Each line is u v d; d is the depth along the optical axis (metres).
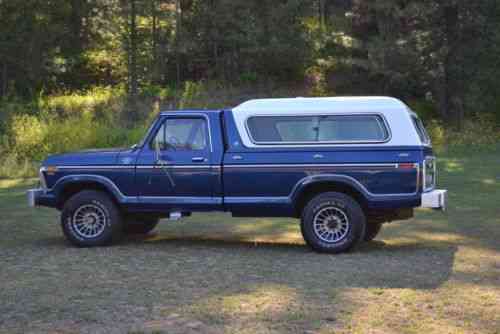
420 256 10.35
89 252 10.82
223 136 10.95
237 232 13.22
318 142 10.61
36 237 12.59
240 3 45.94
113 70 45.72
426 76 41.19
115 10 43.19
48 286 8.29
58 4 43.53
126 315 6.91
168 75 47.69
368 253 10.62
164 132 11.16
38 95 42.97
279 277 8.77
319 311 7.04
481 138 34.06
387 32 44.41
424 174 10.33
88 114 34.06
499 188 19.89
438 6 39.44
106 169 11.30
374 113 10.47
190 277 8.79
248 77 45.97
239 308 7.17
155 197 11.16
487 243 11.62
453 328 6.46
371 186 10.38
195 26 46.72
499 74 39.81
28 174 25.59
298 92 45.03
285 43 45.59
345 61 45.56
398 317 6.82
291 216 10.88
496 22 39.38
